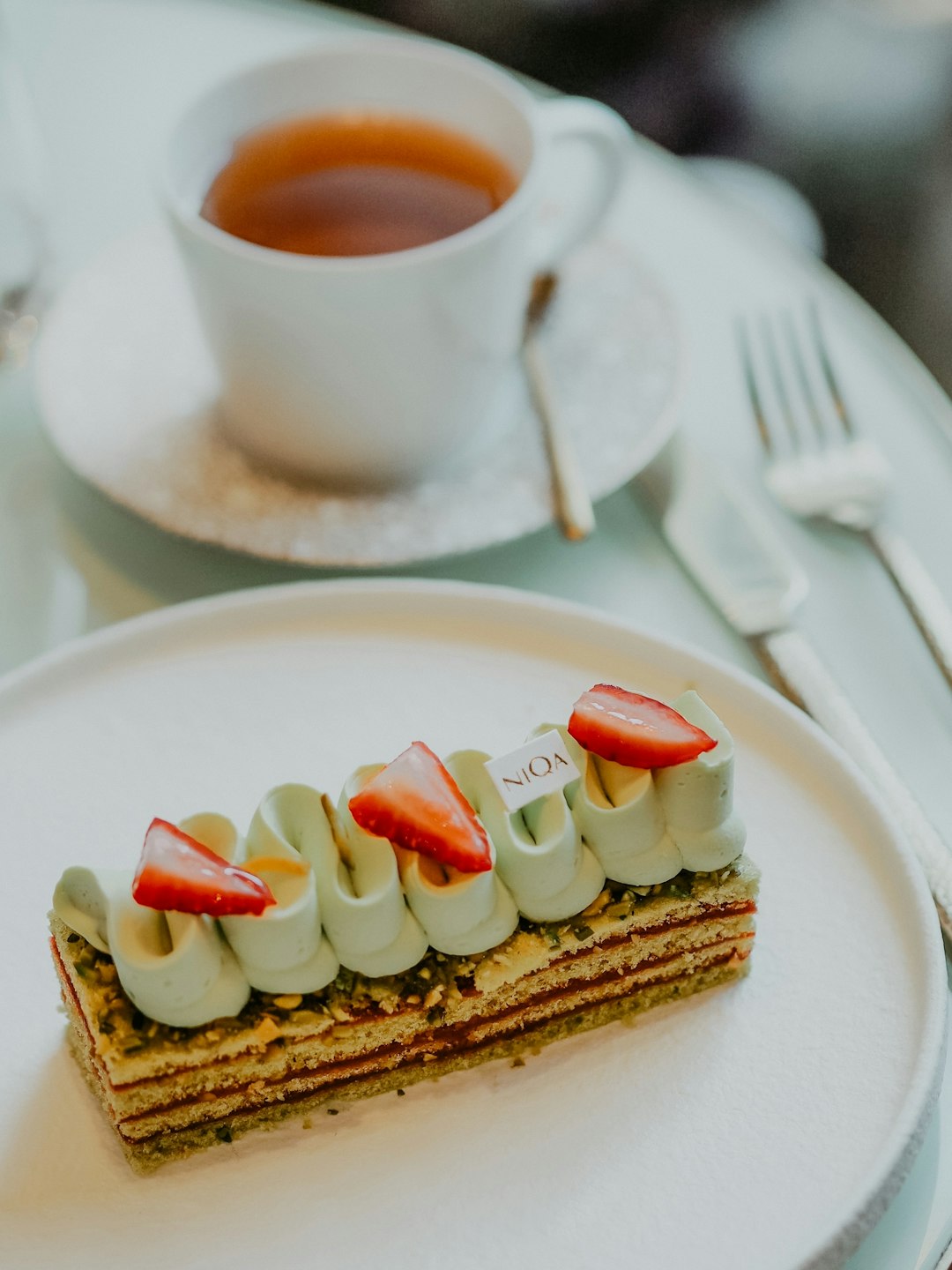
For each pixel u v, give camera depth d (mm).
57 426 464
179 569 461
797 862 389
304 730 416
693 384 504
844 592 451
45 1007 375
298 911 355
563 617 425
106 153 579
